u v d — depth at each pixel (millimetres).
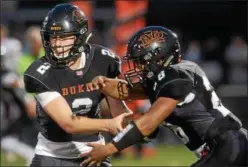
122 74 12992
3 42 23141
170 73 11234
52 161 12609
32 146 23516
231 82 34906
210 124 11531
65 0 34625
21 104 22141
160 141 32969
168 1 38281
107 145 11258
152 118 11008
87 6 29562
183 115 11461
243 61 35312
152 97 11445
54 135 12523
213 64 36281
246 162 11617
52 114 11906
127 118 11805
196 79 11555
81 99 12258
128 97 12156
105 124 11758
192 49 34781
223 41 39938
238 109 21766
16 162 25141
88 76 12312
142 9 28438
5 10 33625
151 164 25609
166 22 39156
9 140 22172
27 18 34062
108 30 32688
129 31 28375
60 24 11930
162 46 11391
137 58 11445
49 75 12086
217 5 39500
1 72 21906
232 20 40031
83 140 12586
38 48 22172
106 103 13445
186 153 29469
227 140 11469
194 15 39406
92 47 12633
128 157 27750
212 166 11430
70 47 12062
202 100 11523
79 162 12680
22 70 22484
